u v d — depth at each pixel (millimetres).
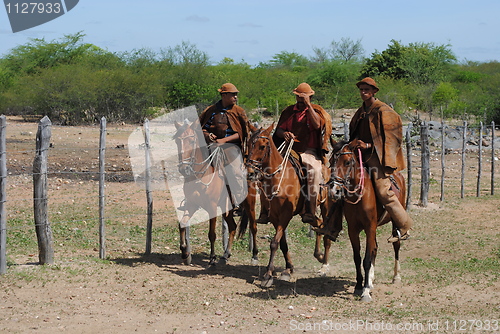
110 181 17141
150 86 37531
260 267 9969
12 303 7430
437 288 8594
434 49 53906
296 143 9258
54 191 15414
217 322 7004
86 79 36406
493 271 9508
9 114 40875
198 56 44219
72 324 6797
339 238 12180
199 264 10031
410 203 14797
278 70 67750
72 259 9578
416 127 28109
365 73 54188
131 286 8359
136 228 12156
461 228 12945
